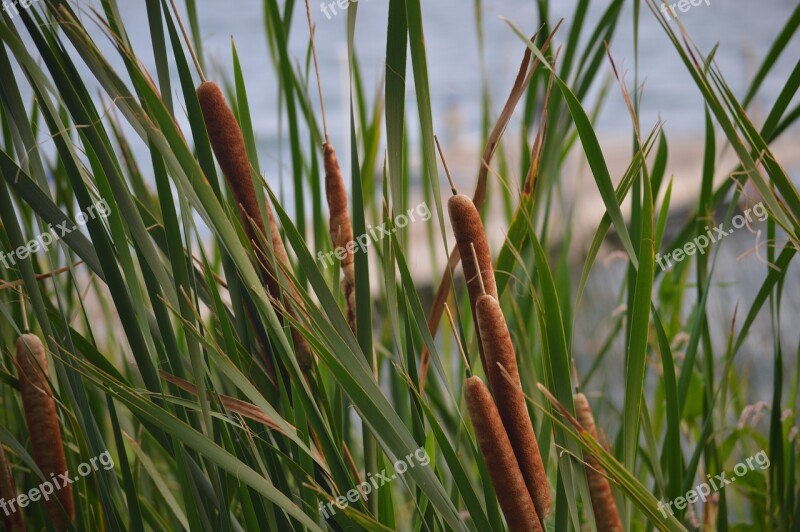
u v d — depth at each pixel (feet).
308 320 4.43
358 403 4.37
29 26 4.44
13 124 4.50
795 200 4.39
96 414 5.32
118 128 5.10
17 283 4.67
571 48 5.32
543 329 4.50
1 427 4.68
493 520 4.55
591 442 4.33
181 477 4.59
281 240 4.64
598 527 4.67
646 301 4.43
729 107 4.42
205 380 4.56
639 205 5.04
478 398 4.26
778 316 5.19
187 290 4.51
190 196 4.32
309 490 4.60
